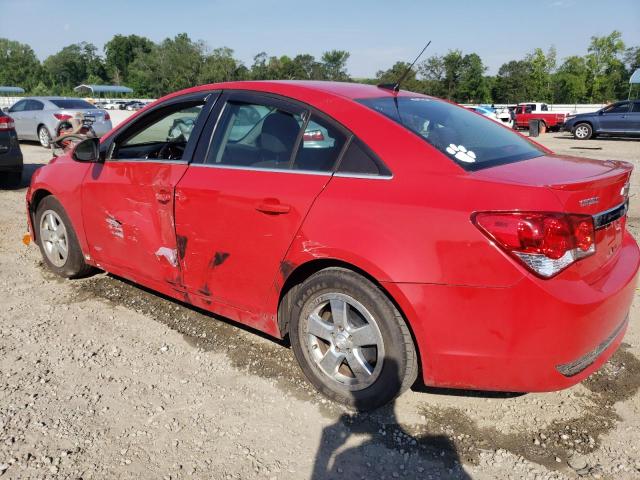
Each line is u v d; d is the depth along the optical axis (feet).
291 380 10.49
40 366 10.85
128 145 13.62
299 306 9.82
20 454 8.34
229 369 10.87
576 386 10.29
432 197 8.27
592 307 7.80
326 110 9.76
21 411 9.38
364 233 8.62
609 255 8.98
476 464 8.30
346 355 9.37
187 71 303.89
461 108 12.16
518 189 7.81
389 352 8.84
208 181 10.74
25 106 52.11
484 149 9.60
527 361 7.92
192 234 11.08
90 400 9.76
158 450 8.52
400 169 8.75
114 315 13.20
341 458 8.43
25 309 13.44
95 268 15.74
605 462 8.32
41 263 16.78
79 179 13.70
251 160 10.44
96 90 315.17
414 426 9.17
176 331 12.44
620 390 10.16
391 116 9.61
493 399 9.90
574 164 9.50
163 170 11.66
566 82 201.57
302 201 9.36
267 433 8.96
